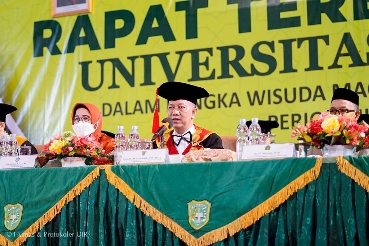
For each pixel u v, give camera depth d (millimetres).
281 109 6496
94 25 7188
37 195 3912
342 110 5227
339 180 3363
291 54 6500
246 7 6672
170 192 3629
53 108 7238
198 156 4035
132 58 7023
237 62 6660
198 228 3535
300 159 3430
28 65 7355
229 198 3508
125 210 3732
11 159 4359
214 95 6707
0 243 3941
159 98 6871
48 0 7355
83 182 3824
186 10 6883
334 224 3354
